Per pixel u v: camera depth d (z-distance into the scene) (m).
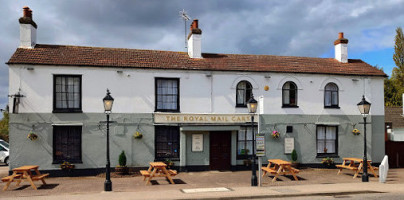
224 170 17.81
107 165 12.69
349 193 12.43
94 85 16.59
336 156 19.16
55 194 12.07
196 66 17.86
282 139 18.56
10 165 15.52
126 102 16.89
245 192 12.20
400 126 25.36
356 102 19.70
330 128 19.39
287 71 18.67
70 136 16.33
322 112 19.19
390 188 13.34
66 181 14.86
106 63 16.73
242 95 18.45
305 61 20.31
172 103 17.61
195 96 17.72
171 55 18.70
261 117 18.33
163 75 17.41
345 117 19.47
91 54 17.28
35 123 15.81
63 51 17.05
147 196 11.38
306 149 18.86
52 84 16.06
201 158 17.53
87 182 14.59
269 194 11.83
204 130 17.30
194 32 18.72
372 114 19.88
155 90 17.28
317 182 14.93
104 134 16.61
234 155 17.84
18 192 12.48
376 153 19.92
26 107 15.74
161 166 14.05
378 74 19.97
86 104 16.44
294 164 18.30
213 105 17.89
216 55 19.48
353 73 19.58
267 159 18.30
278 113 18.58
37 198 11.07
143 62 17.39
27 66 15.80
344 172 17.89
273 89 18.61
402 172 18.48
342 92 19.53
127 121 16.83
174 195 11.58
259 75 18.50
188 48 19.47
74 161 16.14
